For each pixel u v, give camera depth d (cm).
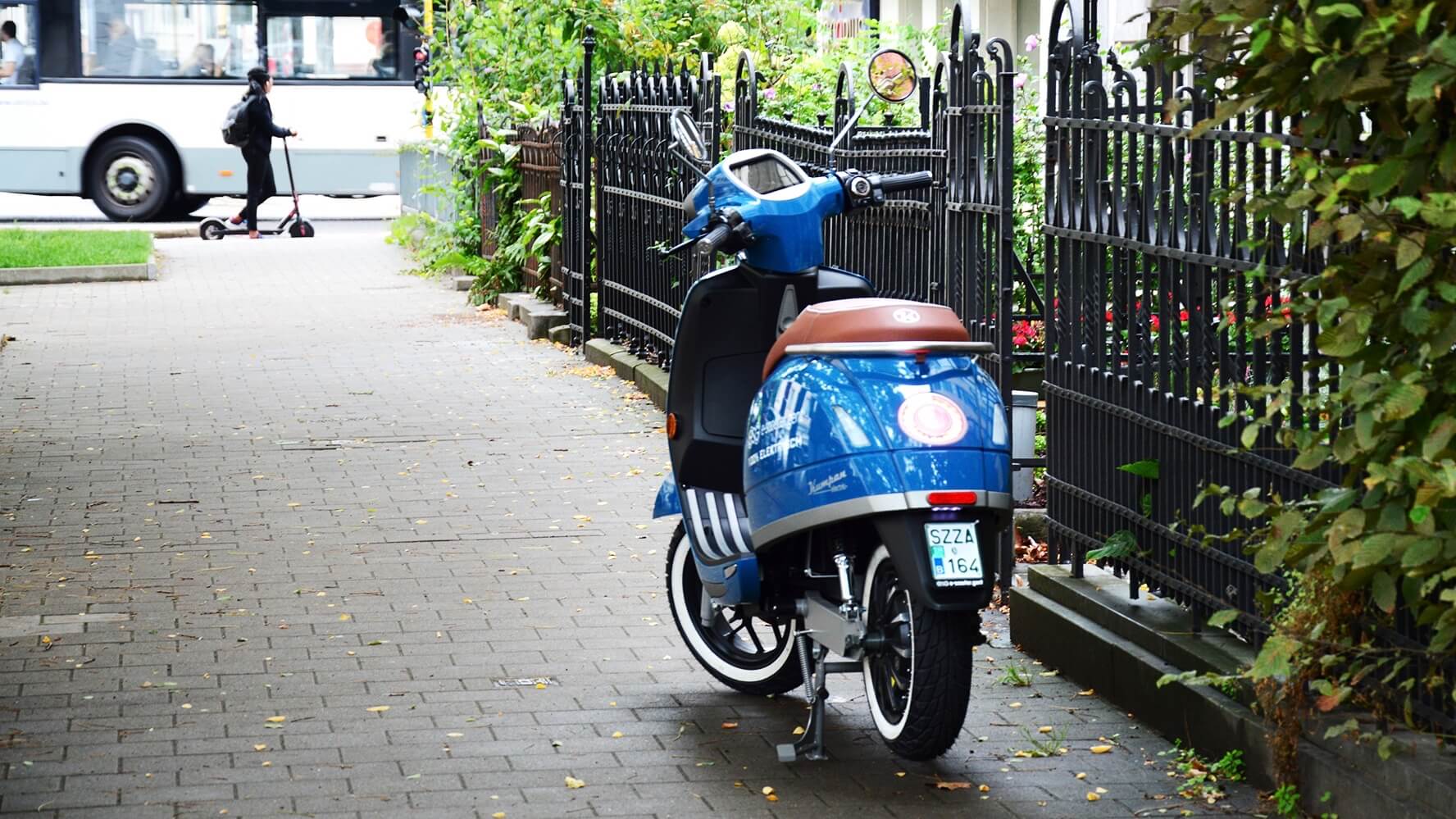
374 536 912
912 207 832
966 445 538
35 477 1055
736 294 639
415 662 698
